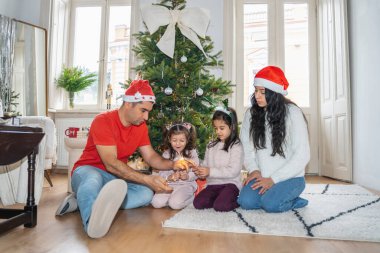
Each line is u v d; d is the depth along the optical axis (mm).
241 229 1310
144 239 1203
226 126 1841
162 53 2320
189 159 1897
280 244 1154
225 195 1695
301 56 3865
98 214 1152
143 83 1591
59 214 1568
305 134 1644
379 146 2525
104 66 4000
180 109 2264
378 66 2551
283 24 3875
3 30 3396
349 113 3031
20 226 1375
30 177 1388
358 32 2959
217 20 3574
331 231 1279
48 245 1127
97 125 1565
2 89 3330
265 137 1710
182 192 1814
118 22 4027
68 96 3971
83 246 1117
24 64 3527
